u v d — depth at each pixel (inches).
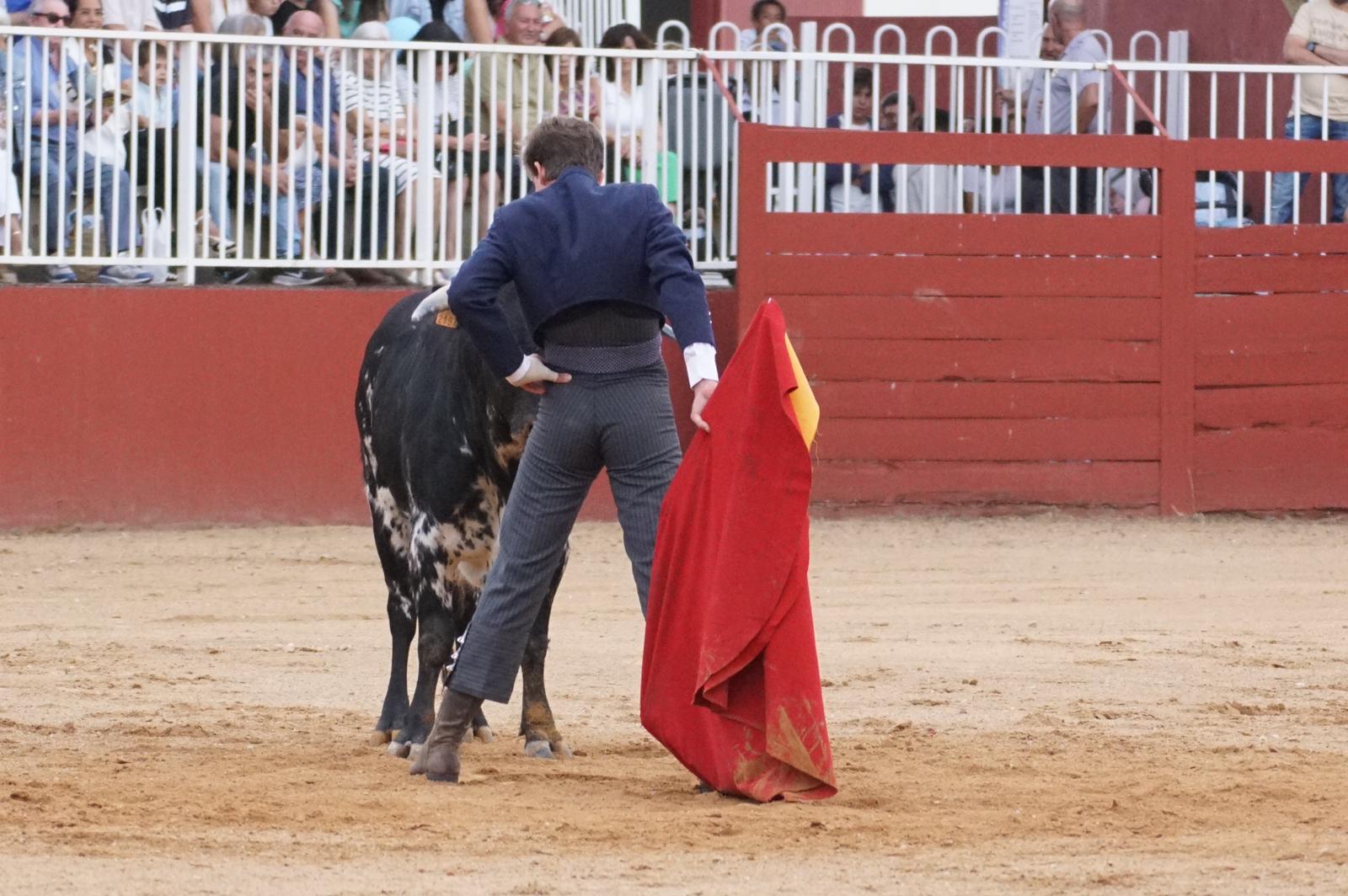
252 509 1047.6
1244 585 890.1
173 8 1095.0
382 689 613.3
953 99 1128.2
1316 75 1184.2
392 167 1036.5
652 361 429.7
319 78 1040.8
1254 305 1143.0
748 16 1592.0
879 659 673.6
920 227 1107.3
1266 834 399.2
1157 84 1145.4
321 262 1037.2
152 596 831.7
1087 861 372.2
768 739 423.2
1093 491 1135.0
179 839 388.2
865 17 1549.0
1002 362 1120.2
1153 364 1135.0
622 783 457.1
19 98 995.3
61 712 557.9
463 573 495.5
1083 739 519.2
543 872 360.2
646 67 1069.8
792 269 1095.6
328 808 419.5
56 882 348.5
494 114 1037.2
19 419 1017.5
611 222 421.7
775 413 419.2
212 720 549.3
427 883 350.0
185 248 1023.0
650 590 433.1
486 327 415.8
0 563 919.7
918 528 1082.1
